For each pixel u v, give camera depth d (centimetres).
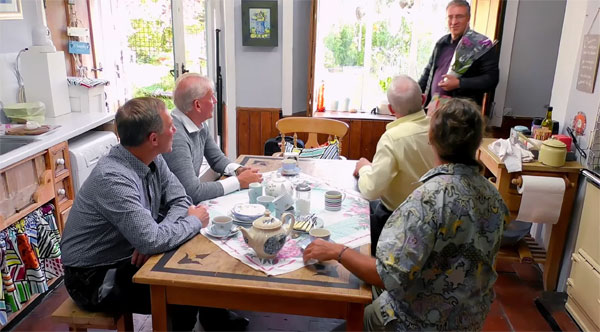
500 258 265
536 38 374
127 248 169
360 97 438
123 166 164
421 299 135
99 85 329
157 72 517
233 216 177
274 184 189
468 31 324
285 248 156
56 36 353
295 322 229
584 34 256
